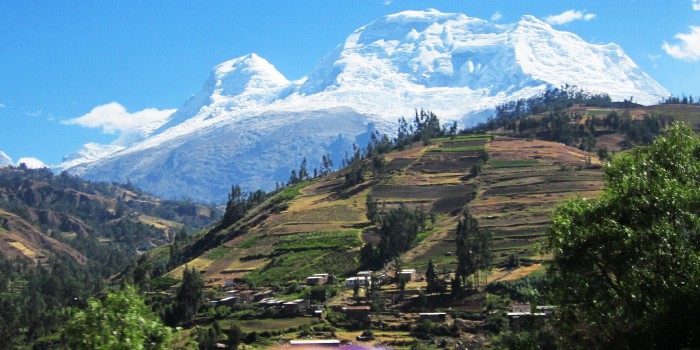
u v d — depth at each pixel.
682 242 41.69
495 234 172.12
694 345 39.22
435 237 179.38
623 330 41.00
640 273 42.03
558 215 46.78
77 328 34.69
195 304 143.12
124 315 35.19
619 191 46.38
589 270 45.00
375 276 157.62
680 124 52.41
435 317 121.81
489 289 133.25
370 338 115.69
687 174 48.44
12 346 148.75
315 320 129.25
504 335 87.81
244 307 144.75
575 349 44.62
